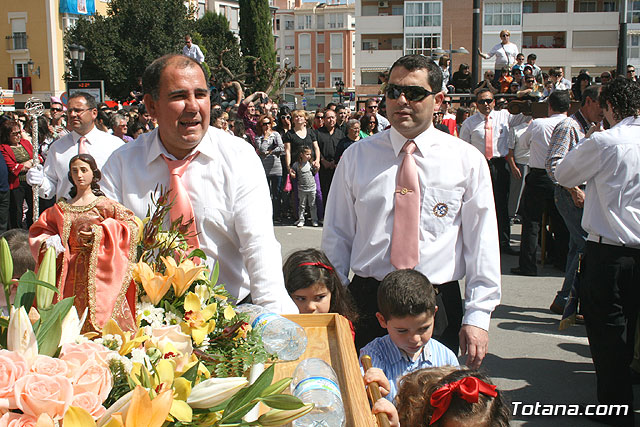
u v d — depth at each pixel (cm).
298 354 196
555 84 1417
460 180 326
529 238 775
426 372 235
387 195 328
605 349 391
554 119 738
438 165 324
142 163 257
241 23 5028
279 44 9712
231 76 2427
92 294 171
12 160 884
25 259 293
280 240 1017
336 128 1167
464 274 337
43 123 1008
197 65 244
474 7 1388
